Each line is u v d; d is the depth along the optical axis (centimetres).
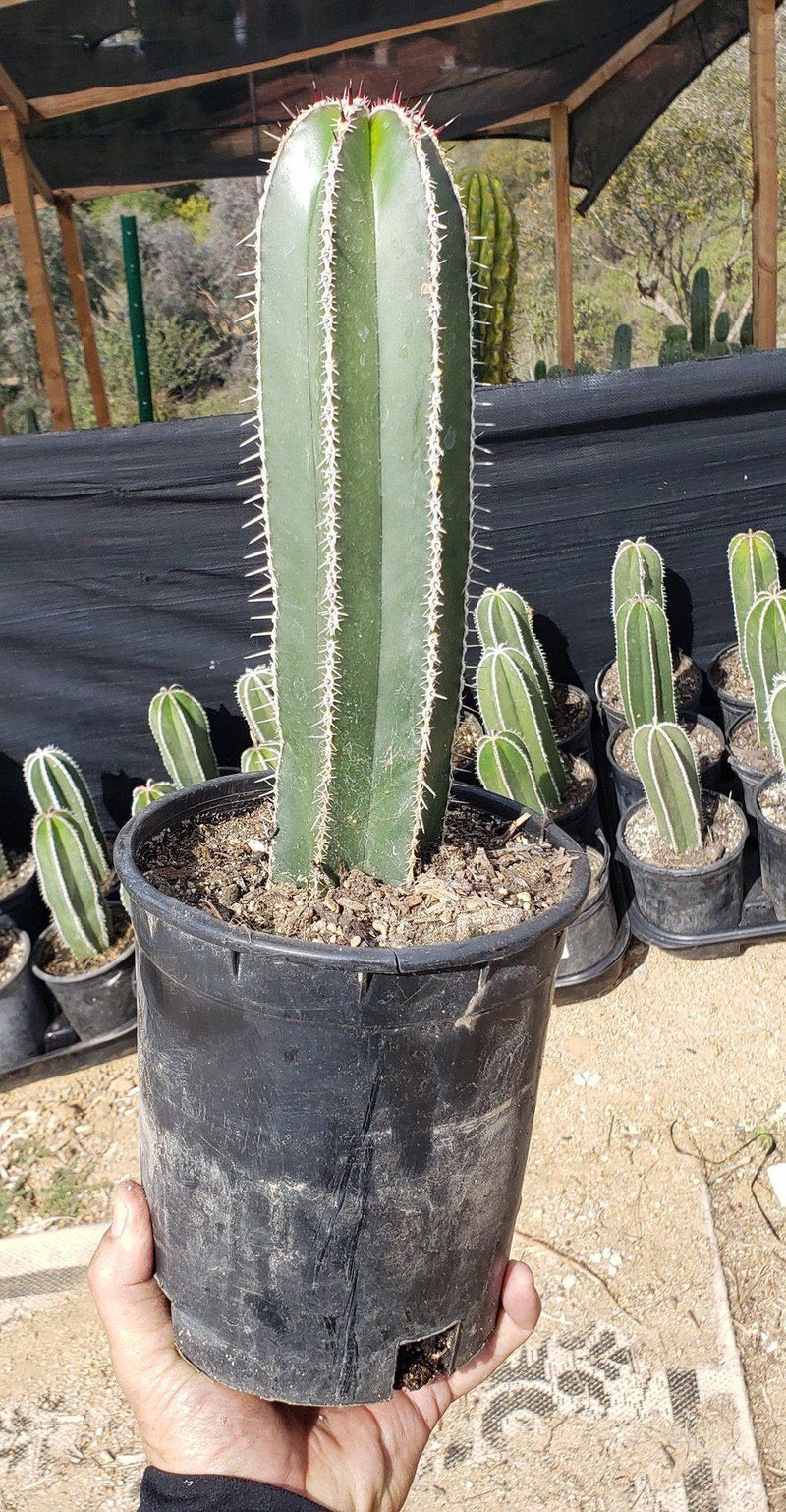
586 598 318
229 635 296
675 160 935
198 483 273
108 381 1032
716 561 318
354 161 83
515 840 112
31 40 362
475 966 85
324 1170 90
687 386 287
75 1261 220
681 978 273
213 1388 101
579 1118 242
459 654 96
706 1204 219
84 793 271
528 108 521
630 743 305
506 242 477
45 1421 192
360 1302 94
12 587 275
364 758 97
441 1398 114
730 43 466
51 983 257
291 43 389
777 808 268
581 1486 176
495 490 297
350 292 83
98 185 526
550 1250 215
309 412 86
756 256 407
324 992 84
